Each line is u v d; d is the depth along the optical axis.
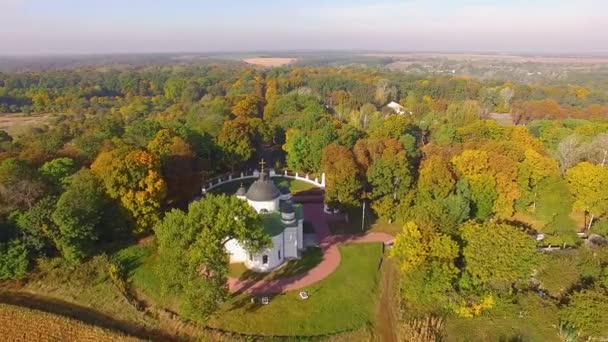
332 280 62.12
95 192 67.94
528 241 56.59
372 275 64.50
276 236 64.00
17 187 66.94
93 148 90.25
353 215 84.88
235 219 53.78
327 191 80.00
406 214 74.81
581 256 58.06
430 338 50.28
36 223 63.47
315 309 56.25
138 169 69.81
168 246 51.84
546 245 70.00
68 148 94.69
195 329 52.97
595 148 92.00
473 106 162.88
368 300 59.25
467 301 55.59
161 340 52.41
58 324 52.84
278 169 109.75
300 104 168.00
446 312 55.78
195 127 118.50
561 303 54.72
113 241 71.19
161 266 52.12
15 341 51.41
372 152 89.88
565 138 102.69
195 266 50.22
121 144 89.31
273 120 140.00
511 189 76.44
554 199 74.31
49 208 65.00
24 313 54.28
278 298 57.69
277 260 65.31
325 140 101.62
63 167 76.00
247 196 69.88
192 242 52.22
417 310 56.59
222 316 54.53
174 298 57.88
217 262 51.38
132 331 53.72
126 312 56.66
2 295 59.66
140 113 197.25
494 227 59.06
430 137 127.25
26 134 129.38
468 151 81.75
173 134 95.94
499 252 55.12
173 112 188.38
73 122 157.75
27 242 63.53
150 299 58.94
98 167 71.19
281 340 51.34
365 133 119.00
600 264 56.53
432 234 57.75
